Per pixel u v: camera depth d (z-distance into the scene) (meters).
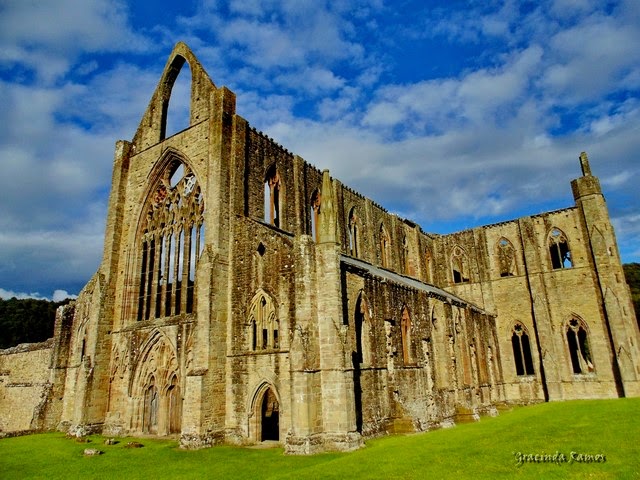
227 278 37.12
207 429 33.03
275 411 45.00
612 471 18.58
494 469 20.16
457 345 53.47
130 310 44.34
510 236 71.19
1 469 26.61
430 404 44.56
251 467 25.08
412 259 68.75
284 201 45.06
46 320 118.88
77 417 41.12
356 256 56.16
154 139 48.16
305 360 30.33
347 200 55.84
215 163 39.47
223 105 40.91
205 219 38.31
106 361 43.34
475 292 71.81
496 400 60.59
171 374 39.47
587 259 64.31
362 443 30.73
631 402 45.66
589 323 62.66
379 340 39.06
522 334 67.69
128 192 48.50
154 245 45.50
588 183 65.19
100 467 26.50
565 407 47.81
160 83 50.16
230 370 35.25
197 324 35.22
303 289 32.62
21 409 59.97
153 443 35.03
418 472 20.47
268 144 44.69
